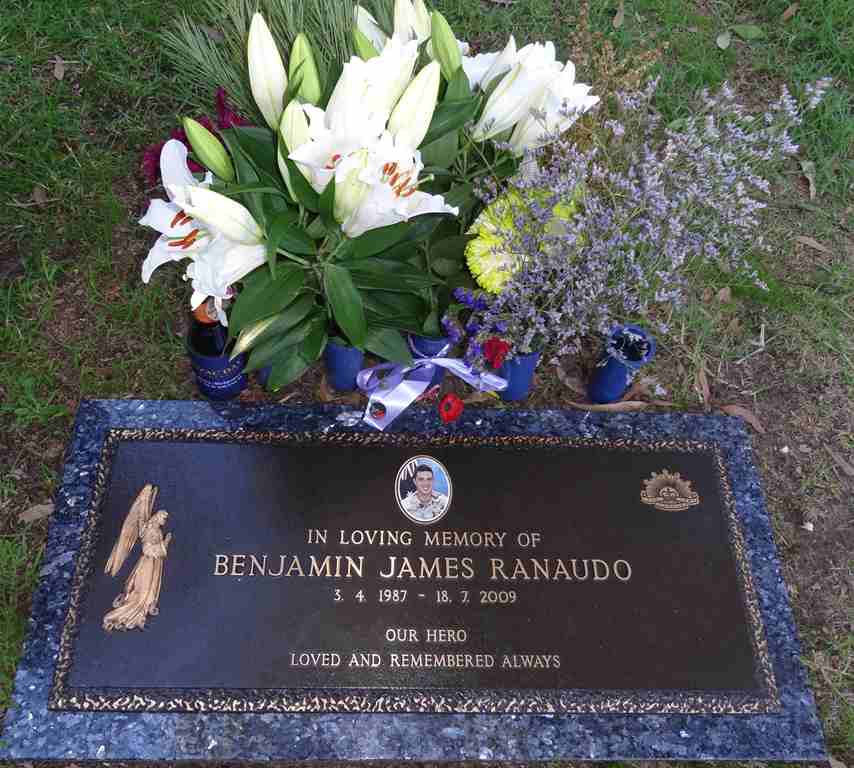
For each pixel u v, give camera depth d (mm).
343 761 2197
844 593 2623
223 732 2199
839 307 3178
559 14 3811
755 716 2322
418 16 2268
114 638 2262
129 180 3252
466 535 2457
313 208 1936
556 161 2275
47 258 3031
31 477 2621
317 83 1950
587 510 2529
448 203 2201
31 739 2160
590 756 2236
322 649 2279
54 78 3471
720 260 2986
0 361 2820
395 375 2549
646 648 2355
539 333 2391
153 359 2842
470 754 2215
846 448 2883
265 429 2609
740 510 2639
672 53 3771
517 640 2330
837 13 3934
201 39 3131
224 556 2381
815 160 3541
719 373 2986
